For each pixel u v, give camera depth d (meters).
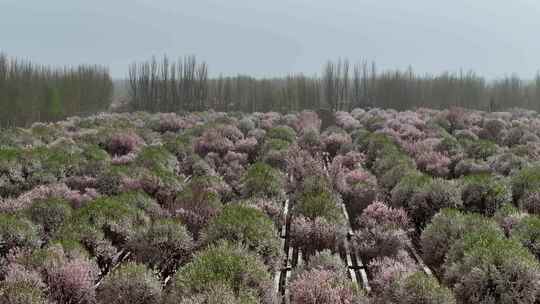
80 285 7.64
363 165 20.89
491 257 7.76
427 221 12.03
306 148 23.47
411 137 24.67
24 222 9.64
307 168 16.44
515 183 14.02
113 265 9.75
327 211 10.95
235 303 6.41
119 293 7.31
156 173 14.19
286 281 9.23
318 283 7.53
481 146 20.81
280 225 12.30
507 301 7.25
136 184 13.51
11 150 16.14
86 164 16.30
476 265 7.86
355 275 9.68
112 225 10.12
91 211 10.37
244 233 9.13
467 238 8.82
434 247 9.84
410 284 7.37
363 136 24.92
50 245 8.80
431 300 7.10
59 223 10.71
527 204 12.66
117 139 21.67
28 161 15.63
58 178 15.41
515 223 10.52
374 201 12.96
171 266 9.36
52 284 7.52
